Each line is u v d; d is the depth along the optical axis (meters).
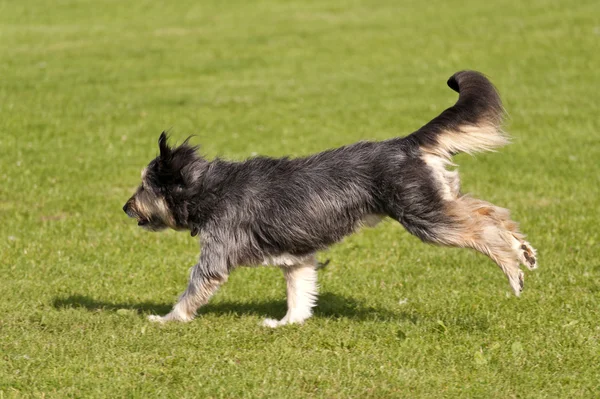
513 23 34.91
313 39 33.97
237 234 9.19
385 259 12.39
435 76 27.75
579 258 12.03
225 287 11.12
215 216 9.26
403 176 8.71
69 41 33.84
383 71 28.69
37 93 25.05
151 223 9.80
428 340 8.81
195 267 9.43
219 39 34.34
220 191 9.27
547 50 30.38
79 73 28.16
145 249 12.81
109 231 13.68
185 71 28.94
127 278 11.41
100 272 11.59
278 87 26.77
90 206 15.19
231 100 25.02
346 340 8.75
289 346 8.64
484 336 8.94
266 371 7.84
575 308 9.86
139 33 35.66
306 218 9.02
